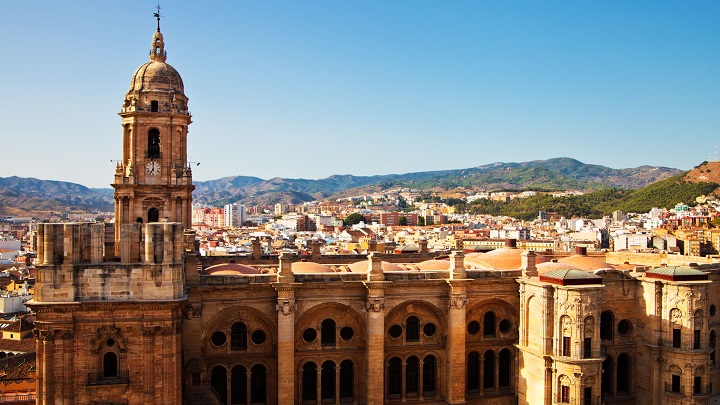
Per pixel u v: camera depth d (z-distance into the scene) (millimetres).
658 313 76250
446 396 75938
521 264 80062
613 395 78625
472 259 89000
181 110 88938
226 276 69188
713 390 81000
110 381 56562
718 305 82438
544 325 71062
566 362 68625
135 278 56938
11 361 97188
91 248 57344
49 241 55562
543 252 105438
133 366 57031
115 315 56594
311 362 73250
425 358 76938
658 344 76125
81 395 56156
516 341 78625
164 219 87250
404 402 75375
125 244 57188
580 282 69812
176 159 88562
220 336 70562
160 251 57656
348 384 74750
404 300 74688
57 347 55562
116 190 86938
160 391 57000
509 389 79188
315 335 73125
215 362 70062
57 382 55531
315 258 101250
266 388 71625
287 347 69750
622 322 79750
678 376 74375
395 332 75750
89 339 56438
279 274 69875
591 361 68312
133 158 86750
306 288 71438
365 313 73000
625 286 79125
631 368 79562
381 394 72438
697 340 74750
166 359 57219
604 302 78188
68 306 55250
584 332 69188
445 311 76062
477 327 78062
